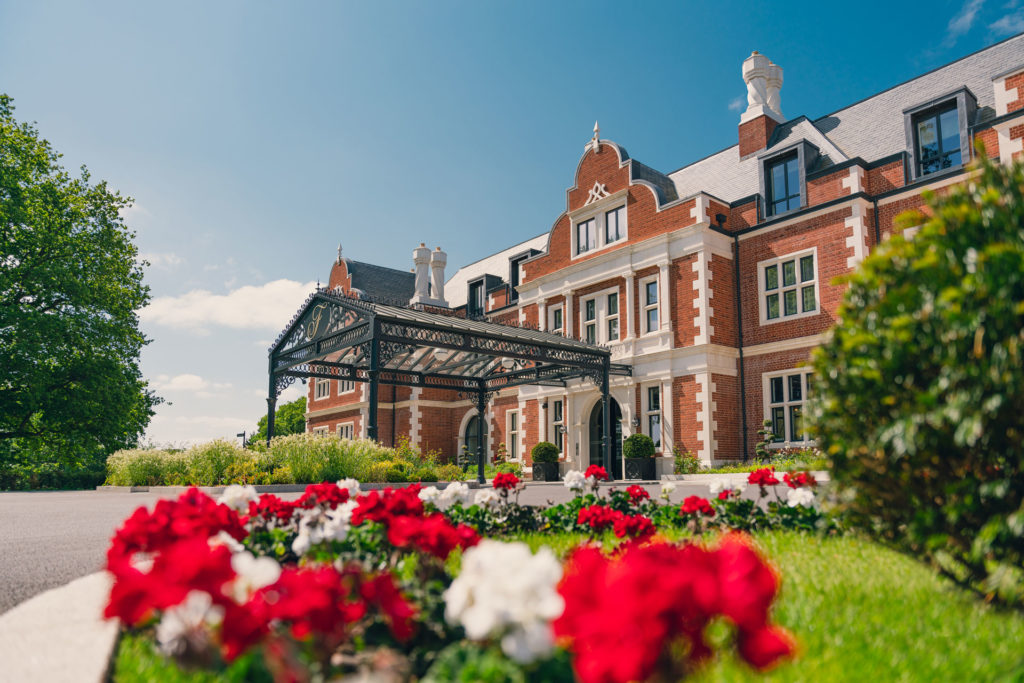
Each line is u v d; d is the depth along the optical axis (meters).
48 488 25.62
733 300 18.92
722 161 21.30
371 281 34.62
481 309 29.50
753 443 18.05
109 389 25.44
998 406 2.78
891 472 3.33
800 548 5.25
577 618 1.67
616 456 21.14
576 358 18.03
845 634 2.96
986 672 2.54
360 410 30.70
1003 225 3.06
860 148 17.83
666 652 1.69
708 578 1.63
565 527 6.81
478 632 1.68
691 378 18.22
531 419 23.28
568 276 22.33
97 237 26.64
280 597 1.98
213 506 3.95
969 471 3.18
